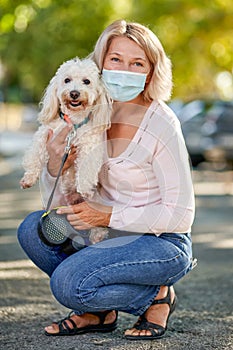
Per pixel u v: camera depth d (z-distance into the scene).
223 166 22.28
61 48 24.72
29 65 28.31
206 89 33.38
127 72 5.09
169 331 5.55
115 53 5.13
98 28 23.06
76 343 5.18
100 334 5.41
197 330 5.62
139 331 5.27
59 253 5.30
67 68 5.24
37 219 5.36
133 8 23.05
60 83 5.23
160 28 23.20
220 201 15.74
